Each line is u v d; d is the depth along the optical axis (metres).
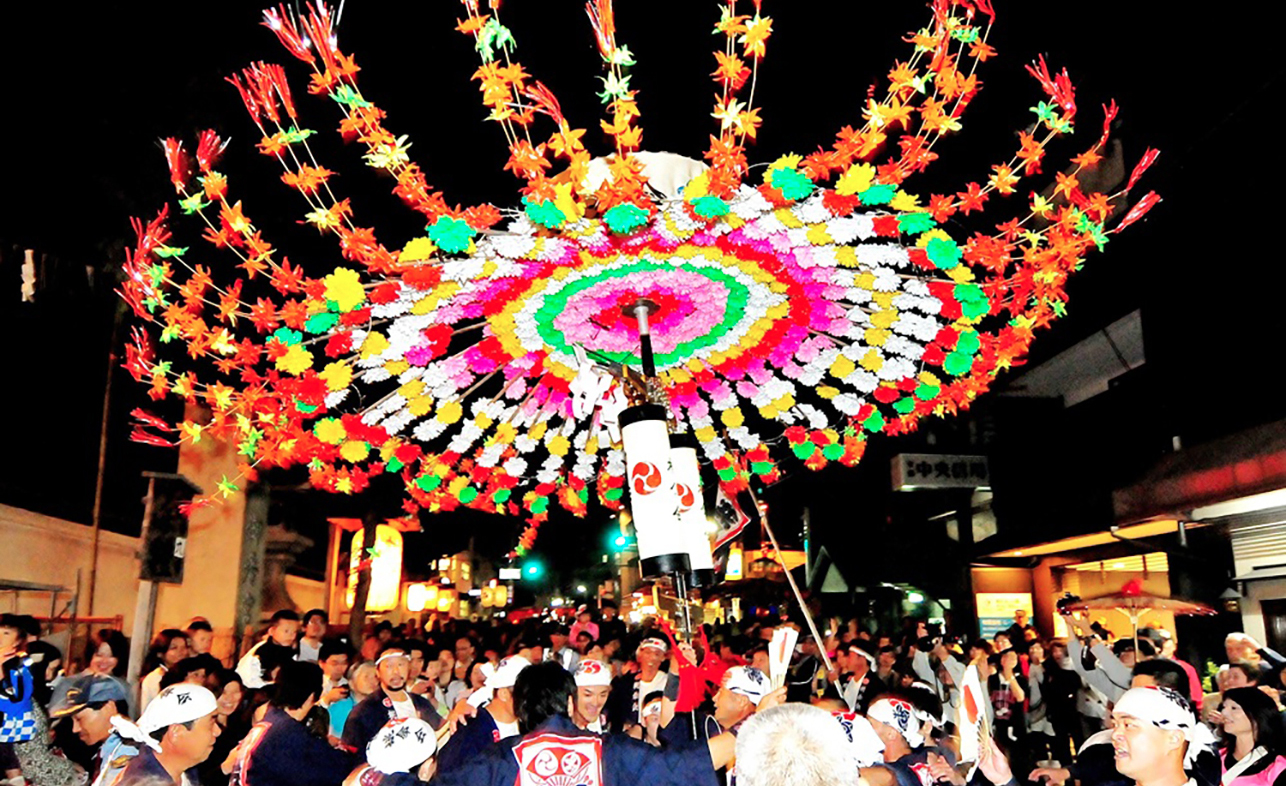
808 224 4.11
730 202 3.91
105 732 5.64
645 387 4.85
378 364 5.07
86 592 11.23
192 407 13.65
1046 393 17.91
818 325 5.18
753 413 6.51
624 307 4.83
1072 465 16.11
